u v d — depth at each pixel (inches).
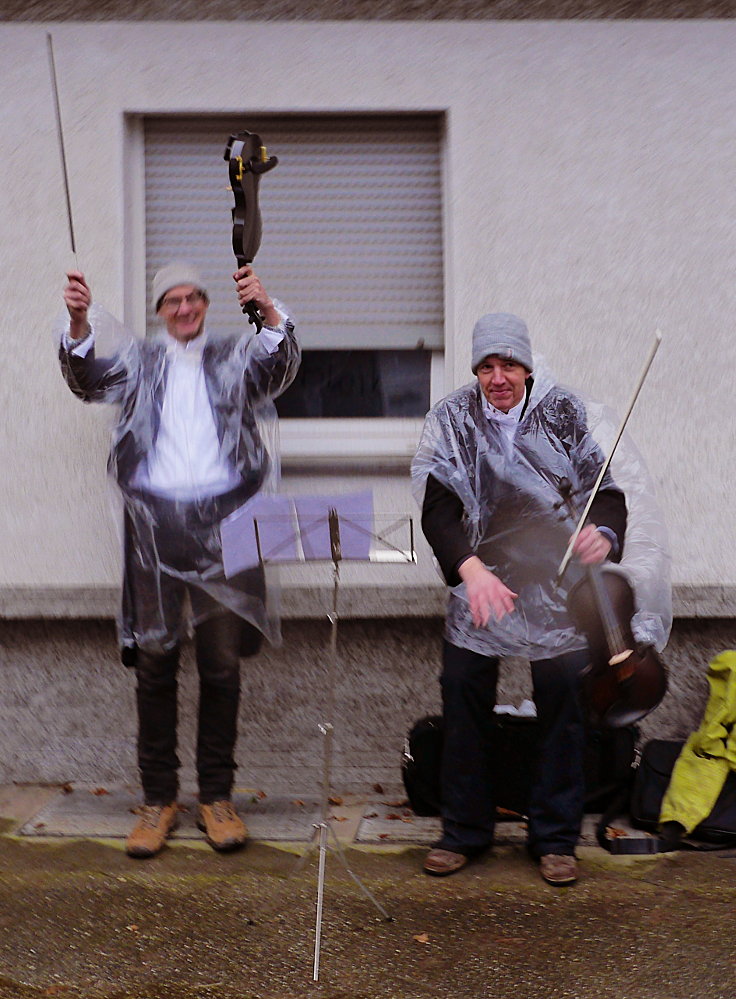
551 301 190.9
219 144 196.4
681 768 173.2
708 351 190.5
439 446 160.7
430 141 196.5
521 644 157.0
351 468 196.1
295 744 194.2
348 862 163.8
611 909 149.3
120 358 165.5
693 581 190.2
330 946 140.7
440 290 197.0
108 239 191.9
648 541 165.5
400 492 196.1
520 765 171.2
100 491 191.5
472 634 159.0
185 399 165.0
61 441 191.8
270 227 196.5
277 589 168.6
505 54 189.8
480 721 160.9
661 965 135.5
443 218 195.9
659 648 165.8
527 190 190.5
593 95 189.8
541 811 158.6
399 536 193.9
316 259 196.5
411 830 175.9
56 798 189.3
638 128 189.9
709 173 190.1
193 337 167.0
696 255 190.2
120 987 132.0
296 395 197.5
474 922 146.3
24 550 192.1
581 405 160.9
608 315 190.7
